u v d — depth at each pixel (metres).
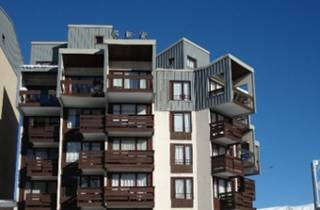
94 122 45.47
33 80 49.00
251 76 49.94
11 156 54.78
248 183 47.88
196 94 48.38
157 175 45.47
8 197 53.34
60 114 48.06
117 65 48.78
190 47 54.84
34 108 47.22
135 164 44.50
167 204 44.72
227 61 47.03
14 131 56.28
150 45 46.28
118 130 45.09
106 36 52.34
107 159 44.25
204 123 47.25
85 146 46.47
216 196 45.84
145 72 48.88
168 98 47.97
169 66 55.03
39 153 47.53
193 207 45.09
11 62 55.03
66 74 48.81
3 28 51.50
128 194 43.50
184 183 45.66
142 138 46.38
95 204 43.31
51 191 46.44
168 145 46.50
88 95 45.88
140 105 47.47
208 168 45.84
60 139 46.16
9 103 54.03
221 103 46.44
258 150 51.88
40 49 54.41
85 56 47.03
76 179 45.34
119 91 45.31
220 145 48.28
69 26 52.53
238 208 45.03
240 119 51.41
